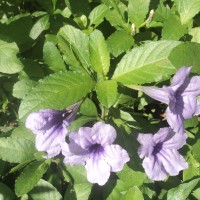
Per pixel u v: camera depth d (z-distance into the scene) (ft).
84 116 0.63
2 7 0.80
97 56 0.62
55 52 0.69
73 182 0.67
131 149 0.63
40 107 0.58
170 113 0.55
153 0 0.73
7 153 0.67
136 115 0.72
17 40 0.74
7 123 0.78
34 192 0.68
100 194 0.69
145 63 0.60
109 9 0.73
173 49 0.59
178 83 0.55
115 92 0.58
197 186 0.68
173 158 0.60
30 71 0.71
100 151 0.58
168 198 0.65
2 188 0.70
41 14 0.77
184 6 0.72
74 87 0.60
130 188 0.62
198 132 0.69
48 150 0.58
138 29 0.72
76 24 0.75
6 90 0.77
